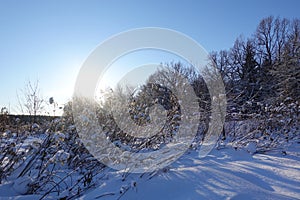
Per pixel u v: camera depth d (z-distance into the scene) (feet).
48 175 9.85
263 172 11.75
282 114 21.47
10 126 13.83
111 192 9.16
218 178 10.24
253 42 99.25
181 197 8.62
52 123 11.99
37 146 10.84
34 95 21.44
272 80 52.42
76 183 9.77
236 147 17.76
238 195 8.36
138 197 8.78
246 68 72.23
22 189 9.45
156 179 10.03
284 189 9.43
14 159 10.64
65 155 10.17
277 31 98.68
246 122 22.33
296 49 58.95
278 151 18.69
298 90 46.57
